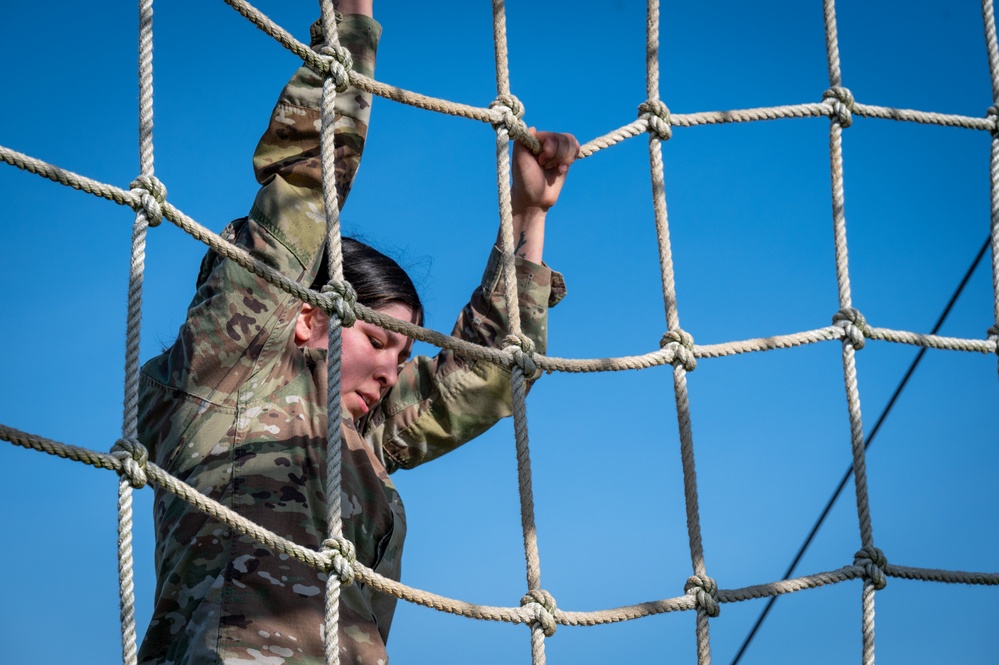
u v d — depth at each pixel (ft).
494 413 13.83
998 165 15.48
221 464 11.23
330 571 10.59
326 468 11.54
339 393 11.12
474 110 12.97
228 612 10.51
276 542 10.39
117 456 9.99
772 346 13.67
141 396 11.92
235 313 11.56
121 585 9.84
